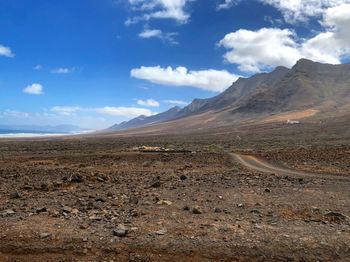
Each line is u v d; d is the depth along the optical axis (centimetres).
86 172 3662
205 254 1201
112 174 3719
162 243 1254
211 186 2631
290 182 2953
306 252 1211
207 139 16738
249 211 1720
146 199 2006
